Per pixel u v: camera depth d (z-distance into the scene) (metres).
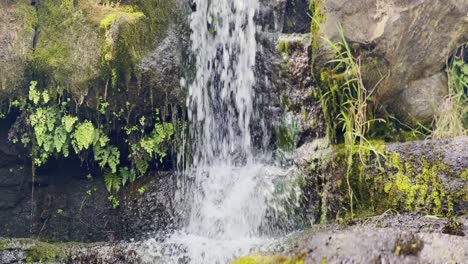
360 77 4.96
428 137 5.07
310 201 4.65
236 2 5.52
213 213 5.25
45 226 5.70
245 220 5.04
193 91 5.47
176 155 5.59
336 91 5.00
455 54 5.33
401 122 5.23
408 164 4.40
